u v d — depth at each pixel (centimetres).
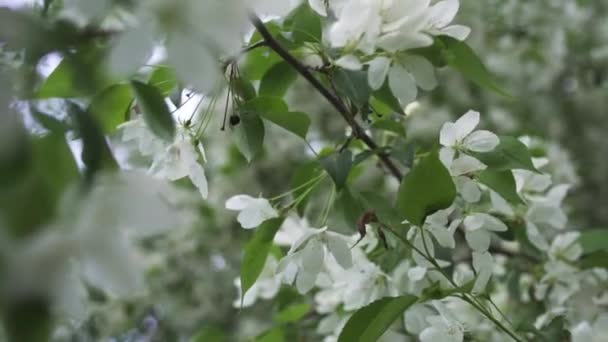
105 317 135
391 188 116
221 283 150
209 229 149
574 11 162
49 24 55
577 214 159
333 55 77
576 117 168
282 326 97
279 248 87
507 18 161
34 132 53
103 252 51
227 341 108
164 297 146
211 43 57
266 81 81
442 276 79
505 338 87
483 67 78
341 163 78
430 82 75
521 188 85
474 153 76
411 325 80
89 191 52
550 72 161
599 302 94
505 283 101
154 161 75
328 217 82
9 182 48
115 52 56
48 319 46
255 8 59
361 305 82
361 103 77
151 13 56
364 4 71
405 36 72
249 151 77
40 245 48
